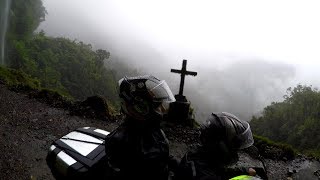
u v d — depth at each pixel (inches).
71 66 3420.3
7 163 224.8
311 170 303.7
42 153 250.5
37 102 354.6
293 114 2997.0
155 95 78.2
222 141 78.5
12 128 283.1
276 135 2977.4
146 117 77.8
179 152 279.0
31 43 3110.2
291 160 318.7
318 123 2522.1
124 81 82.0
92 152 91.6
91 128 105.7
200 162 79.7
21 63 2480.3
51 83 2701.8
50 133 287.9
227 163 80.4
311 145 2338.8
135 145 77.6
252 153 100.6
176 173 83.4
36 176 216.8
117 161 78.5
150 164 77.3
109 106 364.5
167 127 314.7
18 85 401.1
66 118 323.6
